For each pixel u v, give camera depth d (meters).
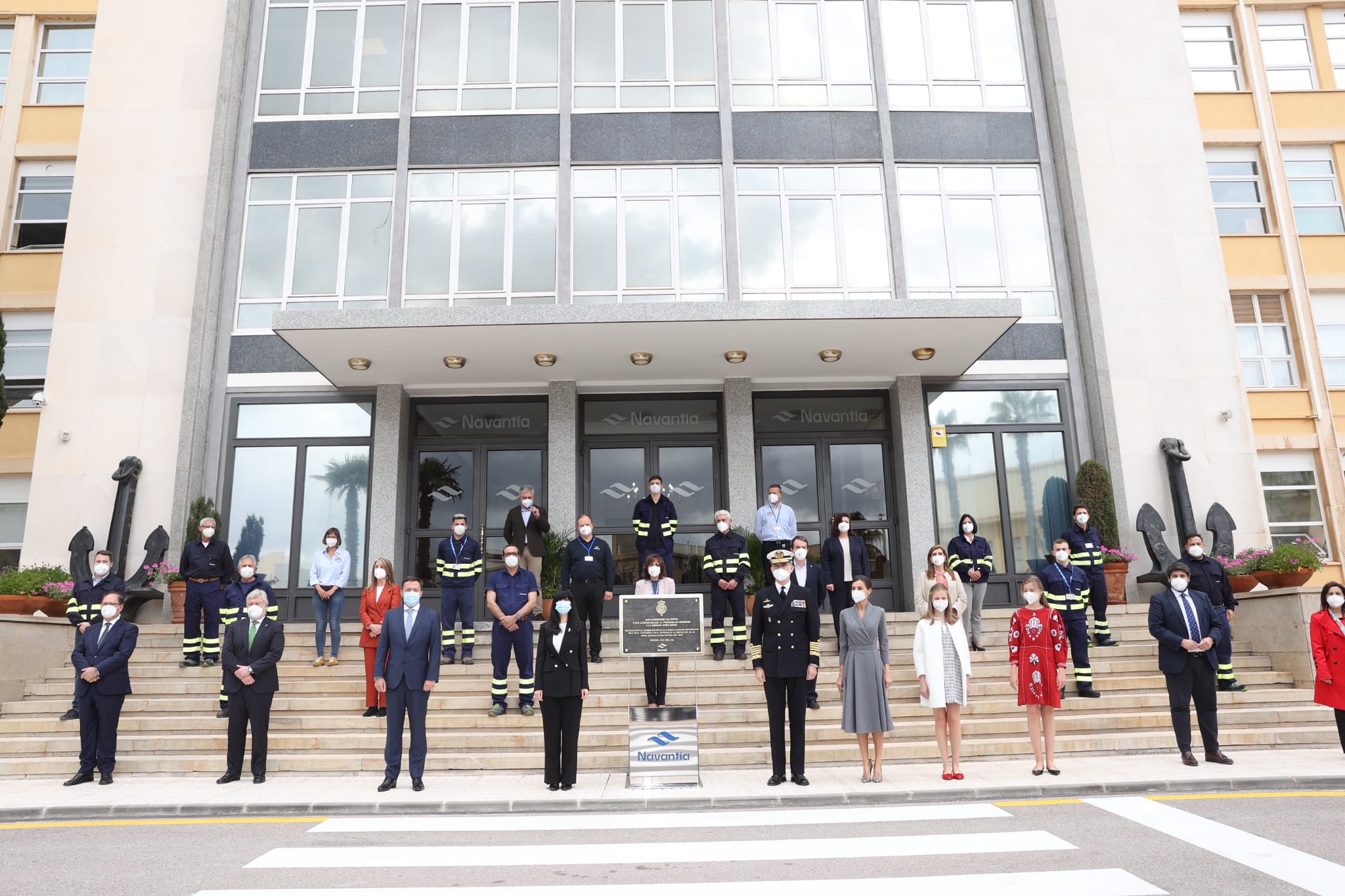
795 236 15.89
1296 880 5.37
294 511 15.12
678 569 15.41
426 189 15.99
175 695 11.32
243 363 15.48
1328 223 18.58
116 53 16.86
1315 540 17.05
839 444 15.96
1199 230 16.50
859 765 9.70
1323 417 17.30
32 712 11.09
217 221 15.73
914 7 17.08
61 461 15.20
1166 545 14.95
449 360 14.30
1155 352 15.98
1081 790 8.07
